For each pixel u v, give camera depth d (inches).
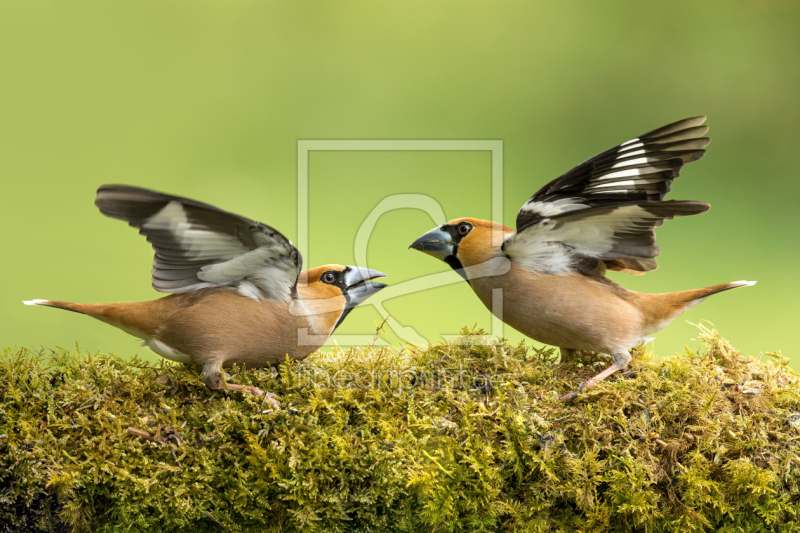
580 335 289.7
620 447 241.1
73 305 266.7
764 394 254.8
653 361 288.4
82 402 236.4
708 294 299.1
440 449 236.8
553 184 308.3
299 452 229.9
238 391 253.3
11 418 231.1
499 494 240.7
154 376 255.1
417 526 238.7
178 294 270.1
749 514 242.4
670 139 300.0
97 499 230.8
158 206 237.1
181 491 226.5
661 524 239.6
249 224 241.3
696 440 242.2
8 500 224.8
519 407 247.4
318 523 231.9
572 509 242.5
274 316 266.2
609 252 292.5
